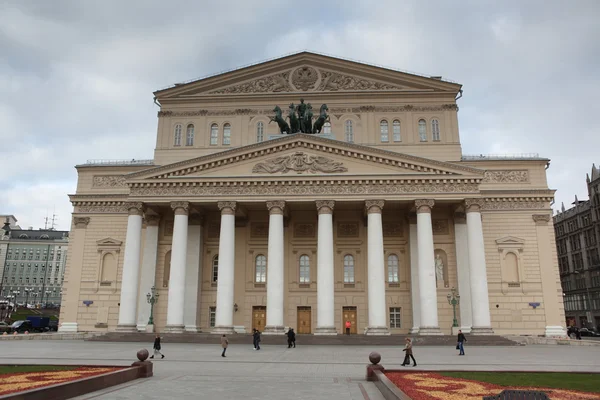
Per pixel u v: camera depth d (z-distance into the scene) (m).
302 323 59.03
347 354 38.69
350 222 61.38
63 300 61.44
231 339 49.09
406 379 23.23
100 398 18.20
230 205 54.56
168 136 66.38
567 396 18.69
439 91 65.19
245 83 67.25
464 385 21.38
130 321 53.28
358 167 54.81
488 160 62.56
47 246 168.88
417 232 56.59
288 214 59.97
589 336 83.25
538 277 58.84
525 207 60.66
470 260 52.25
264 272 60.72
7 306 113.19
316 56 66.81
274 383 22.88
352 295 59.50
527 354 38.50
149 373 24.55
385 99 65.62
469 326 55.41
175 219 54.81
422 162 54.12
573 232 116.88
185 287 56.81
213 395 19.17
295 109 61.00
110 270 62.03
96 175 65.50
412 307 56.97
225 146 65.38
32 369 25.98
